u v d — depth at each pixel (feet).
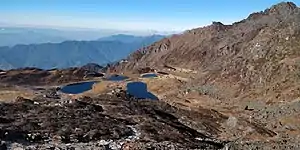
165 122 272.31
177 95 611.88
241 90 553.23
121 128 212.64
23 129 187.73
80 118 227.20
